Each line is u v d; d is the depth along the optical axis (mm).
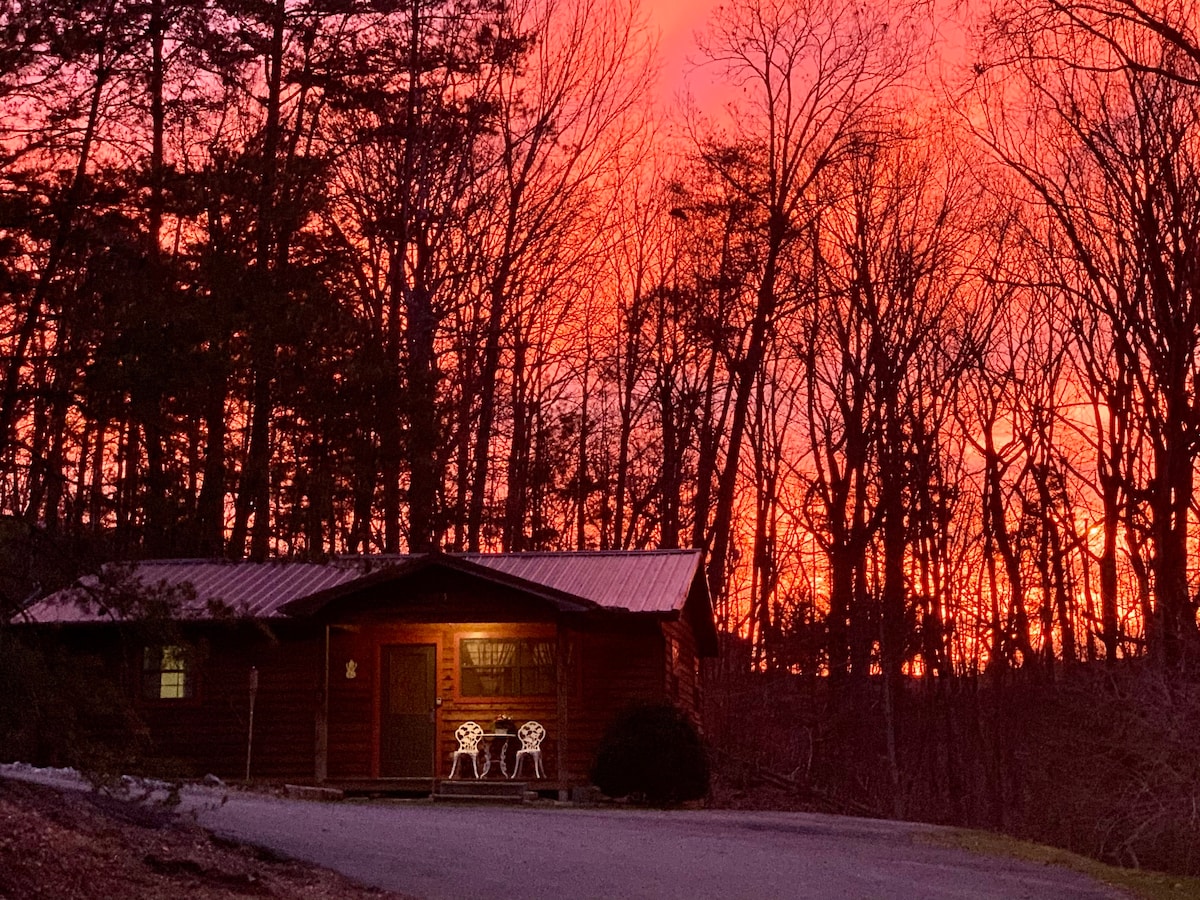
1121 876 16969
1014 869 17000
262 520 14242
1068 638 41688
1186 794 20891
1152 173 31672
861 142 45062
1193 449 31188
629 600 25969
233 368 13062
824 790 37156
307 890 12031
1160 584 29375
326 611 25781
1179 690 22156
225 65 16062
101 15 13000
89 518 13414
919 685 48969
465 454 41281
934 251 46531
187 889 11172
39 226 12742
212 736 26578
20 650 11828
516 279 44812
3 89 12680
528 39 41438
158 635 12742
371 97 38062
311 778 26250
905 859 17281
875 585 47031
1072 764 26719
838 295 46281
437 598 25703
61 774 16984
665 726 24234
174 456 13742
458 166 42031
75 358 12867
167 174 13344
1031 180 34031
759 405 50469
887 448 45219
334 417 14094
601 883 13758
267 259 14234
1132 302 32938
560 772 24734
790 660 44250
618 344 49094
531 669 26219
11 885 9984
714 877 14555
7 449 13172
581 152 45312
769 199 45656
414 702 26500
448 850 15117
